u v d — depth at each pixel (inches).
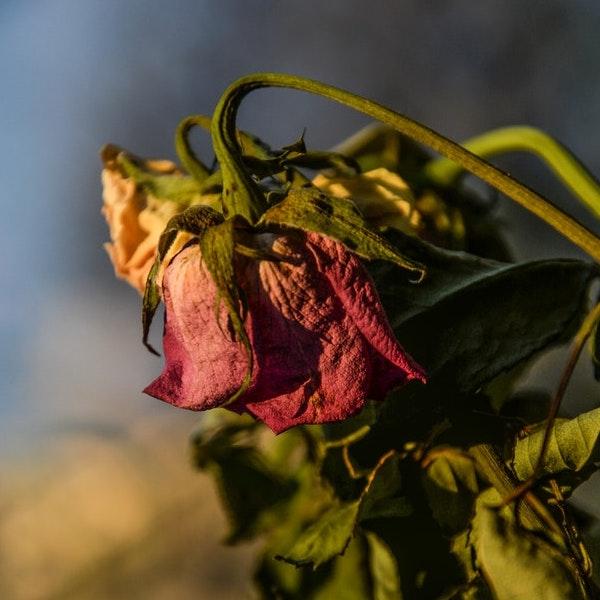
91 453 58.6
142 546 53.1
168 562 52.9
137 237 20.4
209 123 20.0
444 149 18.2
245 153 19.4
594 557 20.6
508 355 19.2
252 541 22.5
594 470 19.8
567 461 19.6
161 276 18.6
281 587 22.3
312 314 17.8
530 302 19.4
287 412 17.8
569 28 61.9
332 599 22.0
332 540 20.3
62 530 54.7
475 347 19.2
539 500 19.9
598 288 20.1
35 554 54.5
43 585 53.5
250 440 22.7
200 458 22.7
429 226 20.8
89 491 55.6
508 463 19.9
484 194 21.9
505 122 63.4
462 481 20.3
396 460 20.3
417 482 20.4
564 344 20.8
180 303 17.9
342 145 21.5
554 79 62.1
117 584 53.1
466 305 19.3
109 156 20.6
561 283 19.5
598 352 19.7
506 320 19.3
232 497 22.6
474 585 20.1
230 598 51.9
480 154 21.3
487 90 63.9
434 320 19.2
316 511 22.3
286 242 17.9
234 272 17.7
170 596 52.3
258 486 22.6
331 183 20.2
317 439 21.1
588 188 20.8
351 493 20.8
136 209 20.4
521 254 43.2
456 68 64.4
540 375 31.8
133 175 20.5
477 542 20.1
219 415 22.8
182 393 18.0
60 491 55.4
